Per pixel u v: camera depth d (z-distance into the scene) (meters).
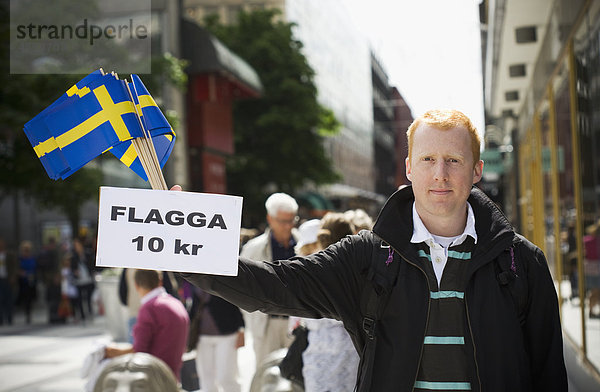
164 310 5.97
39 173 18.41
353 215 5.53
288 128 29.95
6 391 8.83
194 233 2.42
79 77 13.89
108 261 2.42
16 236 25.17
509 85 15.52
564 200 9.40
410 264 2.59
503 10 10.55
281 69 30.34
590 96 7.07
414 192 2.63
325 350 4.40
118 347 5.96
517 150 21.20
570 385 8.07
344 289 2.65
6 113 16.12
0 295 17.31
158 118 2.59
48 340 13.82
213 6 45.97
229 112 27.75
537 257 2.60
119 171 19.86
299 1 48.84
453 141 2.56
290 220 6.70
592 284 7.26
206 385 7.05
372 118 82.44
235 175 29.80
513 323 2.51
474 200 2.68
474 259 2.53
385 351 2.56
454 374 2.52
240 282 2.48
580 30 7.51
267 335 6.71
